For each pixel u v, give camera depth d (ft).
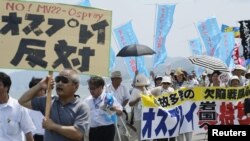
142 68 56.08
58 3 20.27
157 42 61.05
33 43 19.97
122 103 34.86
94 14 20.54
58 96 18.95
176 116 34.45
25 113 20.24
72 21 20.31
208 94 35.86
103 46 20.51
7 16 19.99
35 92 19.11
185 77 53.78
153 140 34.99
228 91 36.17
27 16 20.08
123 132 32.60
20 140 20.27
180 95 34.96
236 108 36.29
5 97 19.83
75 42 20.25
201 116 35.81
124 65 55.83
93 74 20.29
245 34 56.70
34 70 19.81
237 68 45.80
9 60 19.81
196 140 40.11
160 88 35.09
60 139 18.13
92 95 28.76
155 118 33.81
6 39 19.89
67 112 18.37
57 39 20.12
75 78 18.40
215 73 40.37
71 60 20.13
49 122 18.03
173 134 34.40
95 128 28.73
